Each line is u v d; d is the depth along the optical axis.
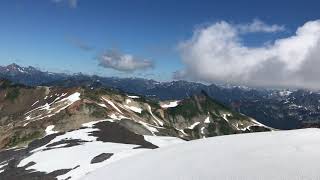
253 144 44.22
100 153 81.31
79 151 85.62
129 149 83.81
